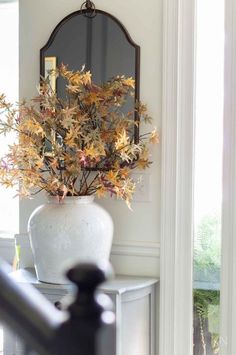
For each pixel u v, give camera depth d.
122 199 2.32
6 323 0.47
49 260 2.16
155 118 2.35
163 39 2.34
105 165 2.30
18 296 0.47
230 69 2.29
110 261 2.44
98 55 2.42
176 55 2.33
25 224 2.60
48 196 2.27
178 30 2.33
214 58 2.34
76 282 0.46
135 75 2.36
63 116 2.17
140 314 2.27
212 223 2.36
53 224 2.14
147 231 2.38
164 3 2.33
